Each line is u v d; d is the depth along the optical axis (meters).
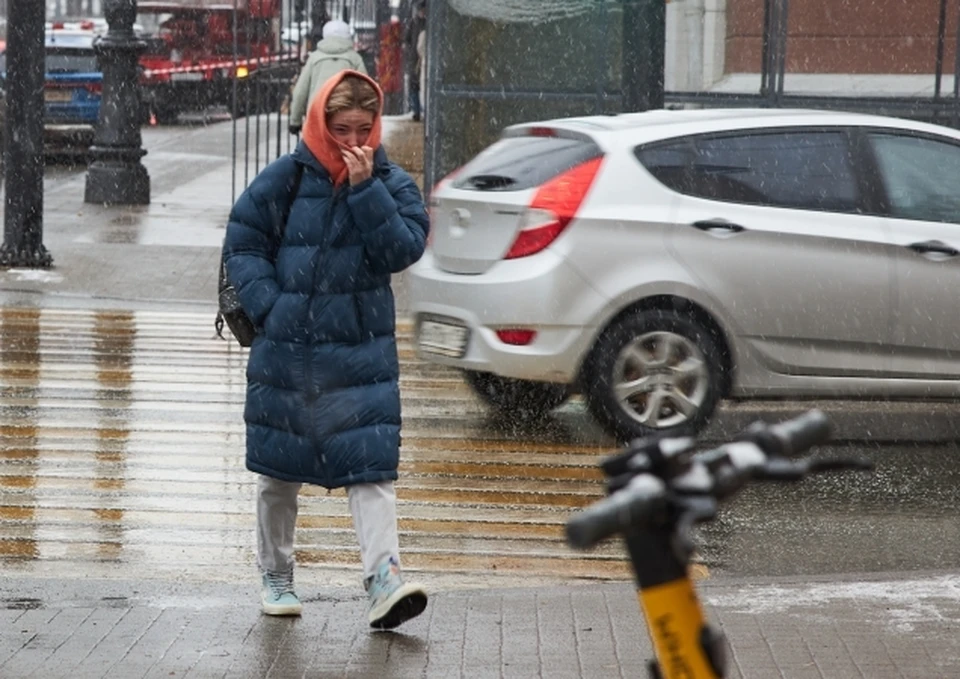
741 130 12.31
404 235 7.39
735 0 22.78
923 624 7.73
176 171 32.97
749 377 12.15
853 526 10.25
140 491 10.71
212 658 7.22
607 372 11.85
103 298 18.80
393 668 7.10
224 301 7.72
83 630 7.62
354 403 7.48
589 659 7.23
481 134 21.55
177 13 43.78
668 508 2.67
